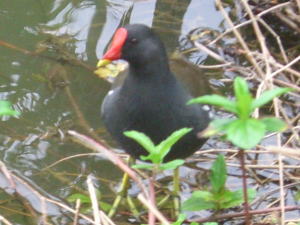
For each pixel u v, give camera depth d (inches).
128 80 296.7
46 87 396.5
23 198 328.8
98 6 448.1
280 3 417.4
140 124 298.7
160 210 325.4
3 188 334.6
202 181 340.5
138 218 319.0
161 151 243.4
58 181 340.8
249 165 338.3
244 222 309.1
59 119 376.8
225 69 402.9
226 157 348.5
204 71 404.5
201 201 299.1
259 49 411.2
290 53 407.2
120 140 311.4
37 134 367.6
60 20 437.7
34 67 407.8
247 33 422.6
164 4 446.9
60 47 418.3
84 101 387.9
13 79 399.9
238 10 430.6
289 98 380.8
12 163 349.7
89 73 403.9
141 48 288.5
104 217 279.4
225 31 423.5
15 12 442.3
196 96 320.2
